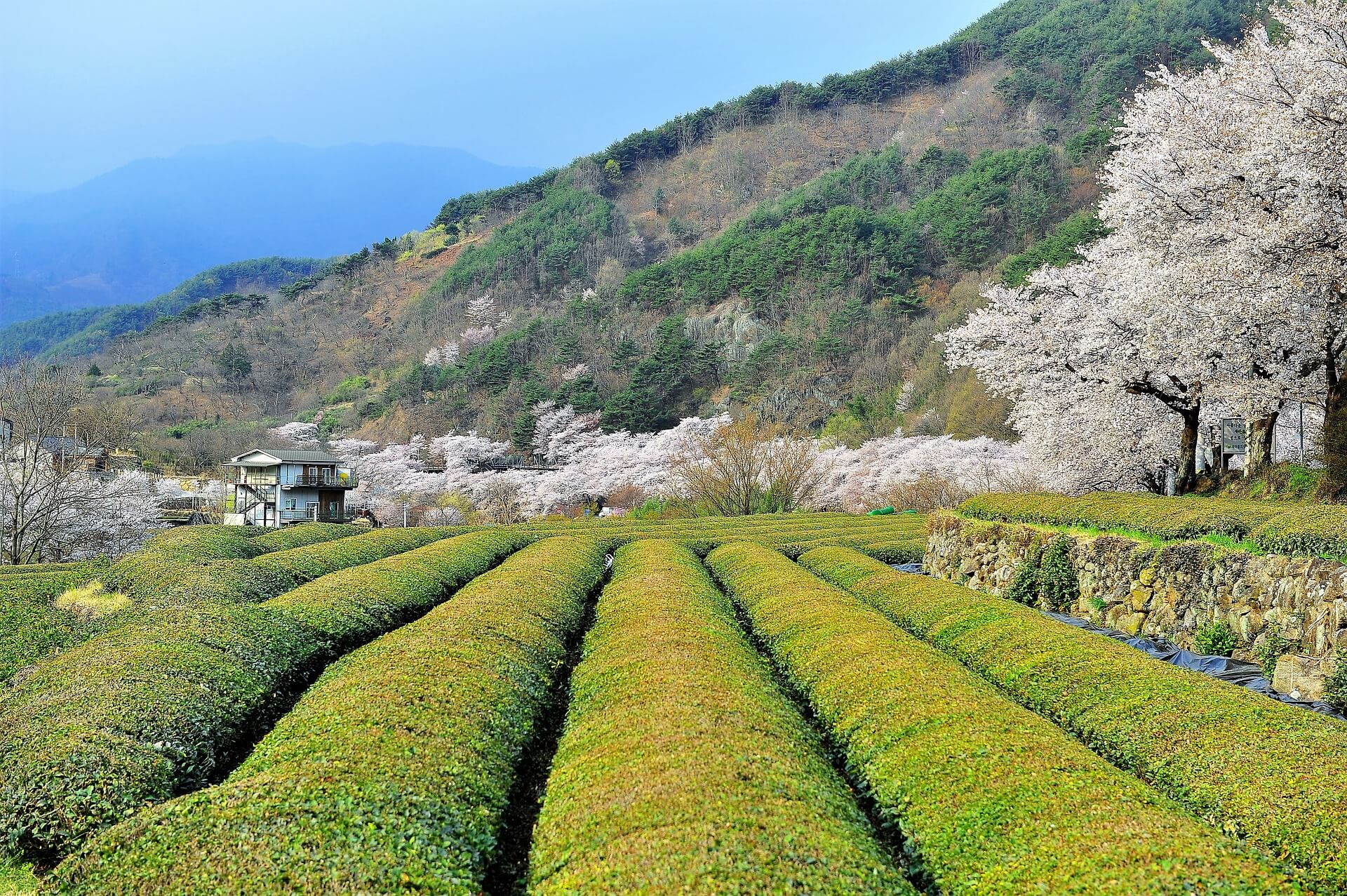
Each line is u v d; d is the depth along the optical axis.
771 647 18.84
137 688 13.36
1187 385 26.20
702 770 10.04
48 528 38.66
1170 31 117.00
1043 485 40.44
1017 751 10.73
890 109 170.00
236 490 62.81
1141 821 8.76
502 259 145.62
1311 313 20.72
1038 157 102.06
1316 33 20.44
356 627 19.38
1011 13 173.50
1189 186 23.95
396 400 109.69
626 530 42.56
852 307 97.00
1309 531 16.12
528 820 11.31
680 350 97.00
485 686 14.21
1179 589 18.80
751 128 176.88
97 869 8.72
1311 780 9.71
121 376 121.12
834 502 66.25
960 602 20.97
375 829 9.07
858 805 10.67
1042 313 30.84
